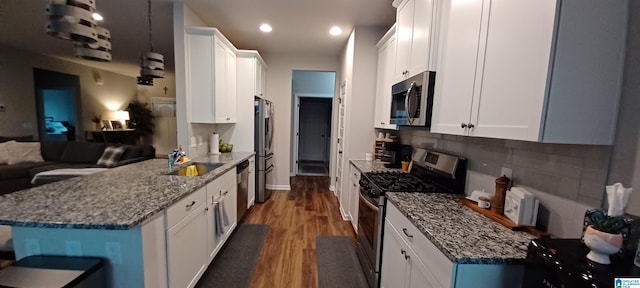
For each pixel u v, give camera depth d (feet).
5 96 15.33
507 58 3.55
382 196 6.06
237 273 7.29
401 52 7.41
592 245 2.58
